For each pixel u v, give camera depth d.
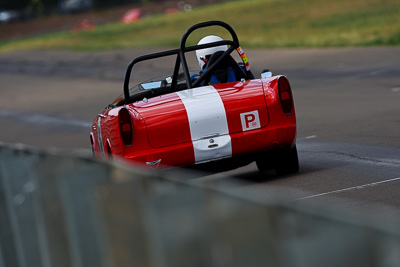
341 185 23.62
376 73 68.38
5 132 66.50
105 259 8.94
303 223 5.07
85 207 9.21
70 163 9.41
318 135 39.00
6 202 12.91
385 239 4.63
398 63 73.56
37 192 10.97
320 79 71.38
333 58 89.50
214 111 24.11
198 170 25.69
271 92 24.75
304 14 197.00
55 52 193.38
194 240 6.49
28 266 12.46
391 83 59.62
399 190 21.44
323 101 55.34
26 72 144.50
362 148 31.83
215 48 28.89
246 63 28.73
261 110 24.50
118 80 105.50
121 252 8.33
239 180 27.58
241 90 24.95
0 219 13.57
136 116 24.14
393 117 41.28
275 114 24.61
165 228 7.01
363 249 4.73
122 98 30.42
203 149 23.97
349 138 35.78
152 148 23.95
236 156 24.62
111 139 25.05
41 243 11.38
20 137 60.81
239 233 5.72
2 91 115.12
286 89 25.00
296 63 91.50
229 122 24.23
